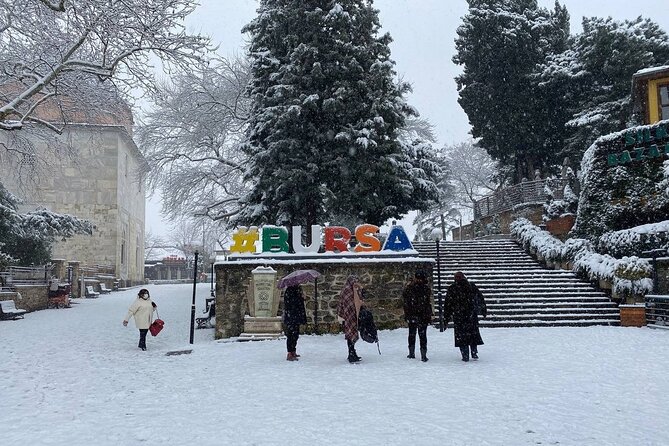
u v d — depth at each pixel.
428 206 25.17
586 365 9.89
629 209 21.75
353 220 23.08
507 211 31.61
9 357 11.98
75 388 8.67
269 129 21.52
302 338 14.77
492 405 7.04
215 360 11.44
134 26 19.56
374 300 16.00
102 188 42.44
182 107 29.89
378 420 6.36
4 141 34.53
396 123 21.80
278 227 16.75
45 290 25.00
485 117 35.44
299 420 6.41
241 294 15.75
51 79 20.05
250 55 22.92
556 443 5.48
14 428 6.25
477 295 10.77
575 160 33.50
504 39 33.72
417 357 11.06
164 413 6.91
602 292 18.08
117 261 42.28
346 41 21.55
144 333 13.40
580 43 32.91
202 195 31.22
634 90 26.69
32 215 27.44
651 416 6.48
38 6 20.11
